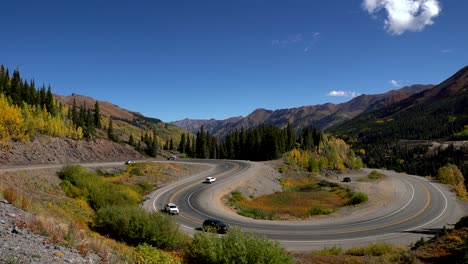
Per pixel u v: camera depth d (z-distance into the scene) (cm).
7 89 9825
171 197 5575
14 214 1102
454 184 9481
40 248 846
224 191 6500
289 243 3142
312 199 7294
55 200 2686
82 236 1130
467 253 1536
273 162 11975
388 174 12962
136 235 1744
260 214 4975
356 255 2211
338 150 15262
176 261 1278
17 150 6506
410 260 1700
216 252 1290
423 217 4953
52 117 9575
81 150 9019
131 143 13438
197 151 15350
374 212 5284
